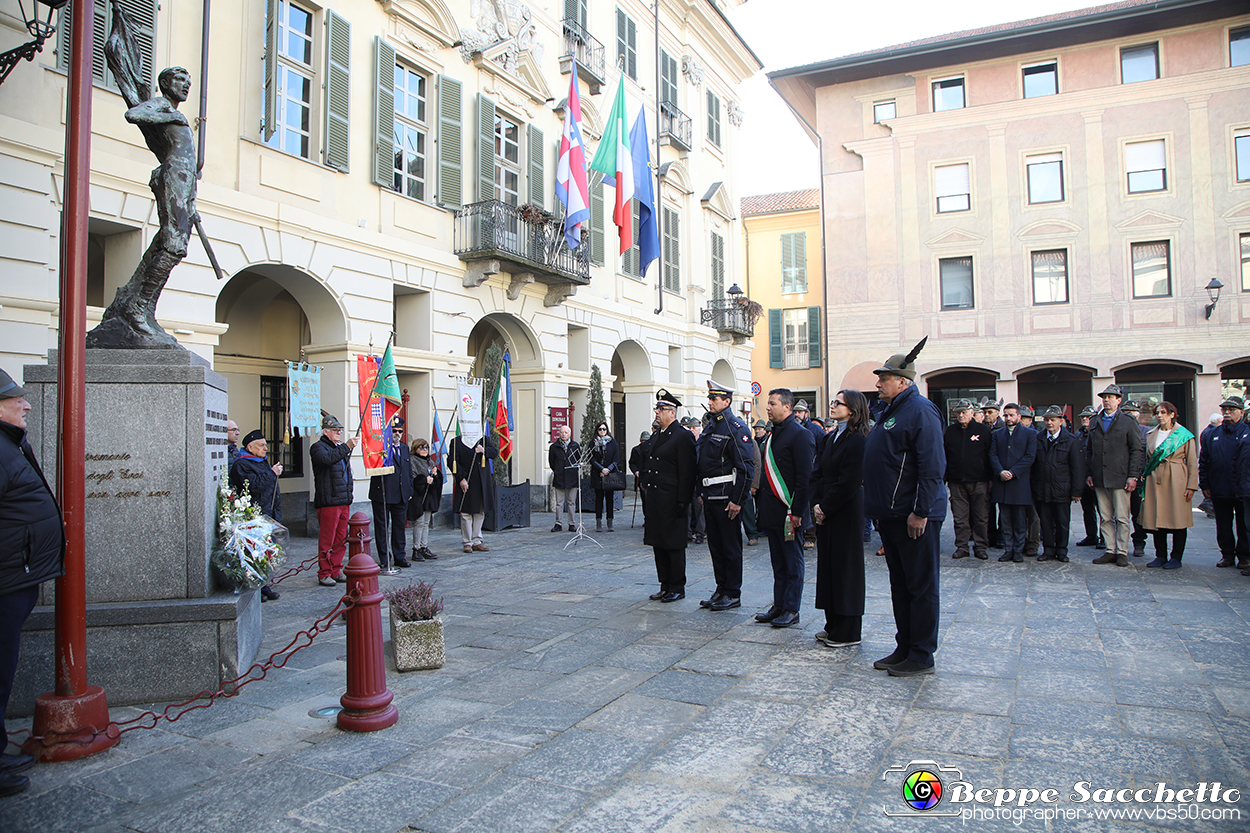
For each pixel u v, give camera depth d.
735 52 26.23
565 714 4.27
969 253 25.23
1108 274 23.94
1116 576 8.38
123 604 4.57
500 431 12.42
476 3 15.45
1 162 8.13
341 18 12.50
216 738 3.98
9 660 3.55
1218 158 23.08
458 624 6.54
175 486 4.74
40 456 4.58
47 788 3.43
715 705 4.38
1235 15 22.92
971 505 9.89
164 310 9.74
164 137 5.05
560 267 16.67
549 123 17.86
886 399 5.33
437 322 14.32
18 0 8.24
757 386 22.38
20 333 8.28
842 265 26.50
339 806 3.21
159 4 9.86
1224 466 8.70
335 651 5.71
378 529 9.40
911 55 25.05
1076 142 24.33
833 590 5.62
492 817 3.09
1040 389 25.34
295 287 12.19
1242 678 4.71
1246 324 22.72
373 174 13.08
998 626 6.17
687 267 23.83
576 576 8.91
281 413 14.81
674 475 7.38
